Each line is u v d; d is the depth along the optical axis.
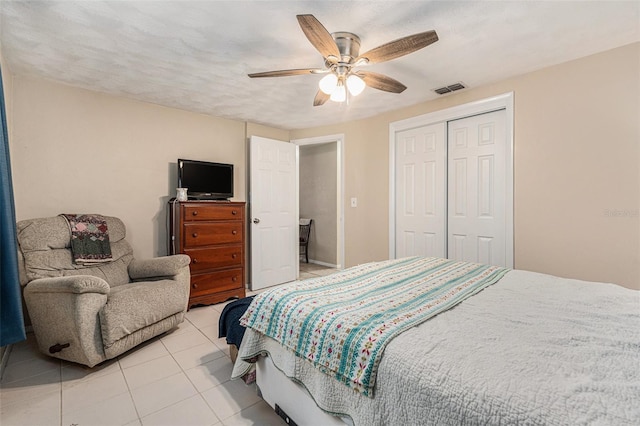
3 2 1.61
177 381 1.89
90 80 2.67
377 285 1.64
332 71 2.02
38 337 2.09
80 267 2.47
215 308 3.25
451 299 1.39
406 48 1.72
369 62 1.92
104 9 1.68
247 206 4.06
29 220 2.37
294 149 4.39
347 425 1.09
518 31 1.93
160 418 1.56
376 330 1.08
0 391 1.78
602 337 1.02
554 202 2.46
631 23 1.86
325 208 5.55
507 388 0.75
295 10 1.69
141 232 3.23
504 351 0.92
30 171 2.61
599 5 1.68
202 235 3.24
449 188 3.16
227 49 2.13
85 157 2.89
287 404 1.41
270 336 1.40
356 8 1.68
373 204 3.76
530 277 1.79
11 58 2.26
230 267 3.48
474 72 2.55
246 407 1.65
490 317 1.19
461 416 0.76
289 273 4.32
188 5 1.64
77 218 2.61
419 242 3.39
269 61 2.31
